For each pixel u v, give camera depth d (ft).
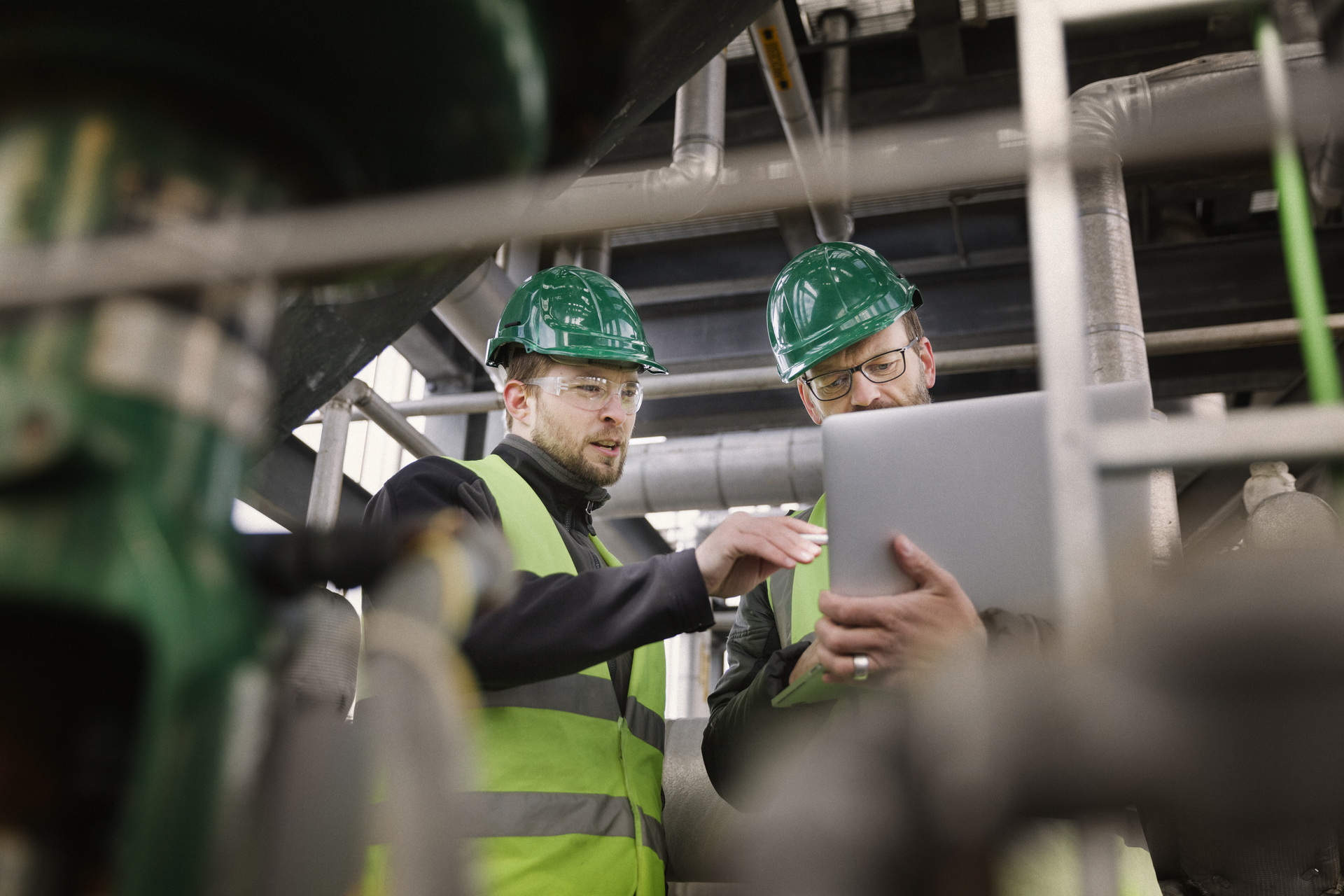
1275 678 1.14
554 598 5.57
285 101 1.46
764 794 1.49
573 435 7.25
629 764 6.41
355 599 7.71
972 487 4.93
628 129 6.16
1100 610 1.33
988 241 22.65
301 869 1.36
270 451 6.90
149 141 1.39
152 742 1.20
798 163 1.63
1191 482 21.48
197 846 1.23
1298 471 17.19
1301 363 20.06
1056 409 2.35
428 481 6.39
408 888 1.21
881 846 1.31
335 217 1.43
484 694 5.92
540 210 2.04
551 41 1.68
